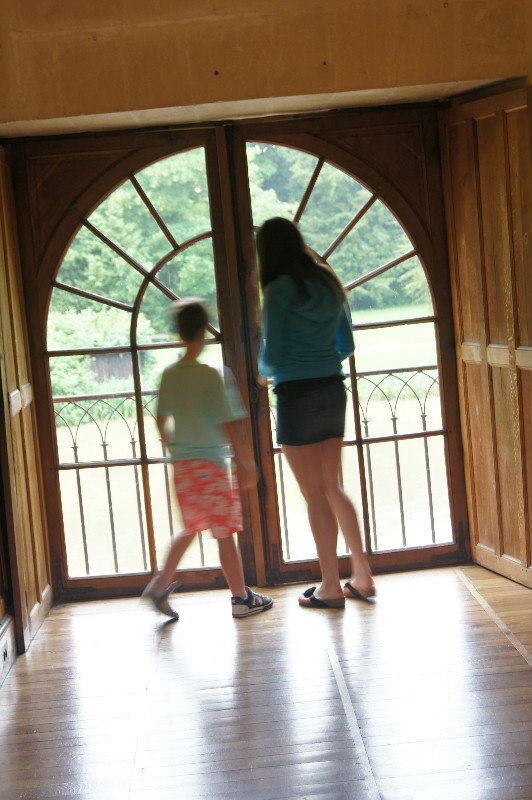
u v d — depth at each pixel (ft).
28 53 11.64
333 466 12.30
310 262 11.64
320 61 11.79
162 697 10.25
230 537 12.35
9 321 12.11
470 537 13.97
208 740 9.18
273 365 11.60
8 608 11.66
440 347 13.67
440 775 8.19
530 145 11.30
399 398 13.78
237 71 11.76
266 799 8.03
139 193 13.12
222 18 11.63
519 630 11.24
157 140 12.98
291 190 13.24
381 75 11.87
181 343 13.42
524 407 12.07
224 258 13.25
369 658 10.81
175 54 11.70
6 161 12.69
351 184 13.29
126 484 13.67
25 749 9.29
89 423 13.52
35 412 13.30
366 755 8.64
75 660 11.48
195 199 13.19
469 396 13.46
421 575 13.65
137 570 13.83
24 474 12.41
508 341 12.17
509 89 12.12
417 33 11.78
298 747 8.89
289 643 11.46
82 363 13.41
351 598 12.88
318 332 11.63
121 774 8.66
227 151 13.04
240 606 12.44
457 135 12.81
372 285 13.56
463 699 9.59
